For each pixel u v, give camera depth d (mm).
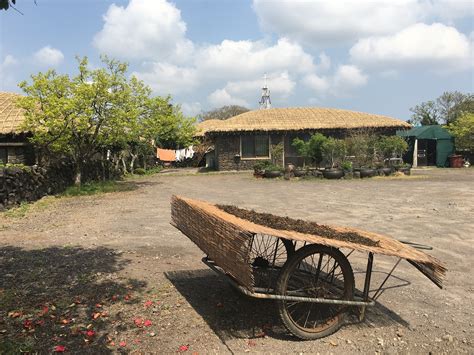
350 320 4180
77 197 14148
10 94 21078
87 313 4176
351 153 23438
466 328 4070
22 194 12203
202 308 4383
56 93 15844
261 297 3457
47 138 15805
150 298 4609
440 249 6828
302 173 21531
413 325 4113
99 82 16203
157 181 21531
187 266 5812
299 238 3480
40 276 5254
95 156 21719
